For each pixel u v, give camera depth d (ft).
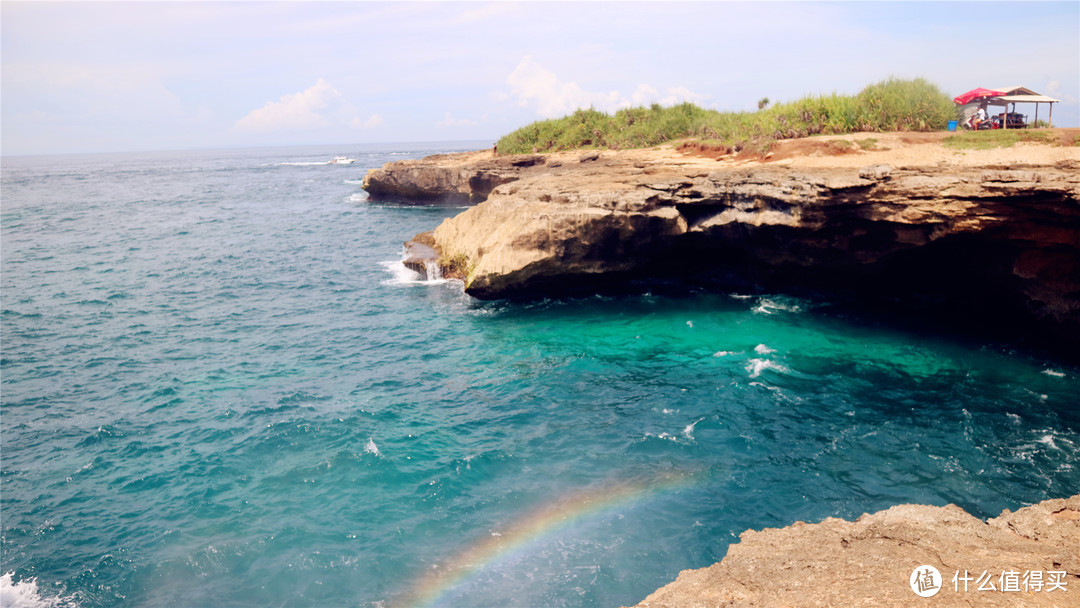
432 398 62.49
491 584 37.78
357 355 75.15
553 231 85.10
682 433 53.31
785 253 82.99
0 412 62.85
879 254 74.69
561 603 35.94
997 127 91.40
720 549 39.60
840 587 26.25
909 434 51.26
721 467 48.21
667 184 83.25
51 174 495.41
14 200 271.49
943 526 31.14
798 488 45.09
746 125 114.21
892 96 98.17
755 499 44.16
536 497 45.70
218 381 69.05
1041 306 66.44
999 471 45.80
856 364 64.80
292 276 116.16
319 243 147.54
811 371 63.62
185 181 377.91
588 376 65.62
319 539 42.29
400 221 177.17
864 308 81.61
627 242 86.33
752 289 91.97
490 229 98.48
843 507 42.78
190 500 47.24
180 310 96.73
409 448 52.85
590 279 91.76
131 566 40.57
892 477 45.88
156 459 53.11
